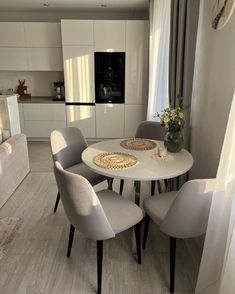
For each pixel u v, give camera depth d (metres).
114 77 4.67
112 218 1.73
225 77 1.87
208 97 2.18
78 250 2.12
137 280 1.84
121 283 1.81
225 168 1.43
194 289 1.76
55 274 1.88
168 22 3.21
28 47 4.73
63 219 2.53
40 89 5.35
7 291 1.74
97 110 4.86
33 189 3.14
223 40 1.88
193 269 1.93
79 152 2.65
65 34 4.45
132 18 4.95
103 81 4.69
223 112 1.92
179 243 2.20
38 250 2.11
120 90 4.74
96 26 4.41
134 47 4.50
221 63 1.93
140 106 4.82
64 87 4.86
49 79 5.30
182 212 1.54
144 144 2.42
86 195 1.46
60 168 1.55
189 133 2.58
